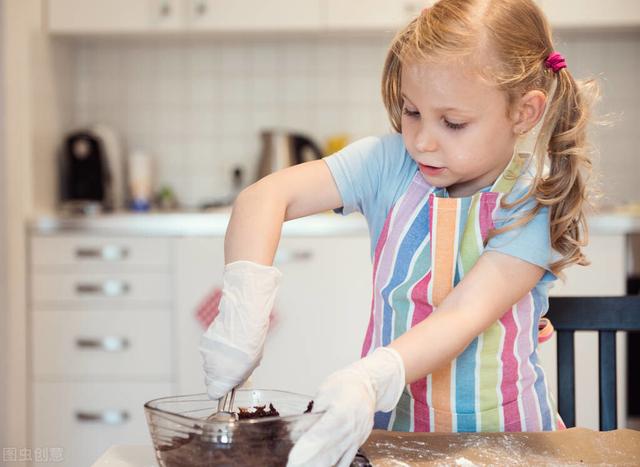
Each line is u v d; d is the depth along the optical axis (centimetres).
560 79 96
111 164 312
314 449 74
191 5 296
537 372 105
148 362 277
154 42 330
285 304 272
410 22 95
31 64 285
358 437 77
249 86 330
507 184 99
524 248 95
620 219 262
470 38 86
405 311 104
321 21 294
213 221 273
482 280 93
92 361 278
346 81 327
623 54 317
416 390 104
